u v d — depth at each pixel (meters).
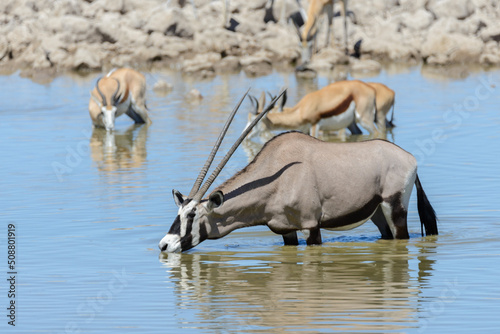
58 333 21.20
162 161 46.81
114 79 62.75
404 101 70.69
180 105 72.94
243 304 23.23
